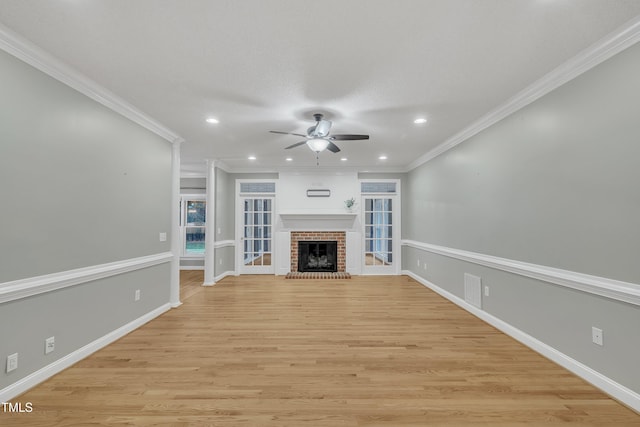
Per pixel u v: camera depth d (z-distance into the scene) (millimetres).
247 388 2346
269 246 7500
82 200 2826
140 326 3729
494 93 3092
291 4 1848
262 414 2035
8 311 2174
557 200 2711
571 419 1982
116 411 2057
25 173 2283
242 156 6121
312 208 7367
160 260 4172
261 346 3141
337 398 2219
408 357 2879
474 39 2197
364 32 2123
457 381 2447
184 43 2252
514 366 2691
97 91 2926
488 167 3816
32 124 2336
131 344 3188
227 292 5574
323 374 2562
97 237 3018
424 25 2045
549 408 2096
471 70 2635
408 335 3441
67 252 2658
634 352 2074
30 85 2316
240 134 4516
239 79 2801
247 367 2682
